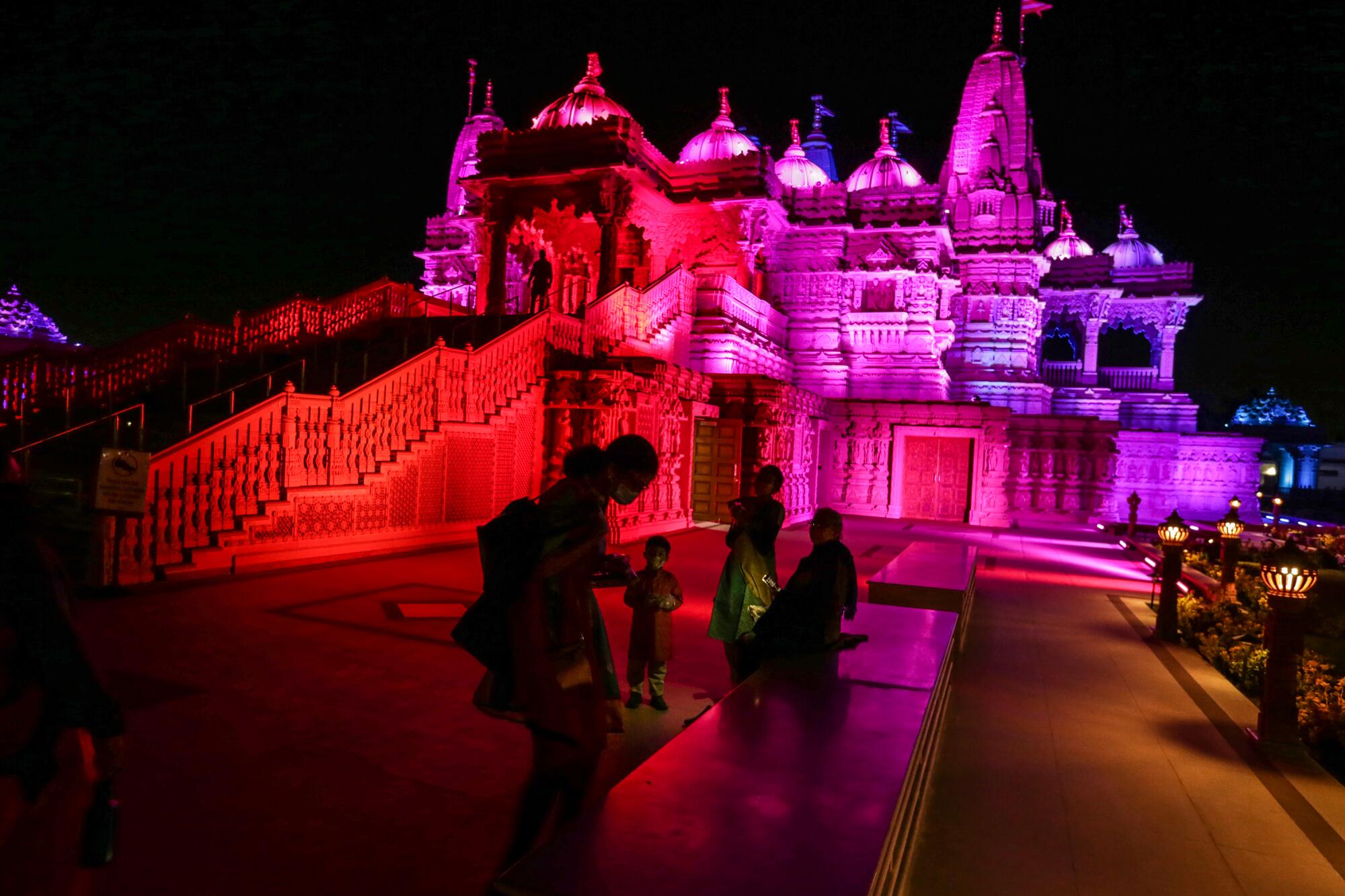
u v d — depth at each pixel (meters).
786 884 2.19
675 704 6.39
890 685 4.40
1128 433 34.59
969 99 38.16
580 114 26.38
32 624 2.45
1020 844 4.42
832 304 30.00
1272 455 56.25
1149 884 4.05
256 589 9.89
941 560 11.09
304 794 4.43
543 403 16.97
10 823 2.58
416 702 6.08
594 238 28.36
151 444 12.84
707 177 27.69
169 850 3.73
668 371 17.97
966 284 35.59
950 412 27.34
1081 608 12.38
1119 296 39.69
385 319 20.11
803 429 25.25
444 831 4.07
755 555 6.12
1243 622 10.36
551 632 3.35
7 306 23.88
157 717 5.46
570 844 2.39
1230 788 5.41
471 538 15.20
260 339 18.52
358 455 13.03
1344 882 4.16
